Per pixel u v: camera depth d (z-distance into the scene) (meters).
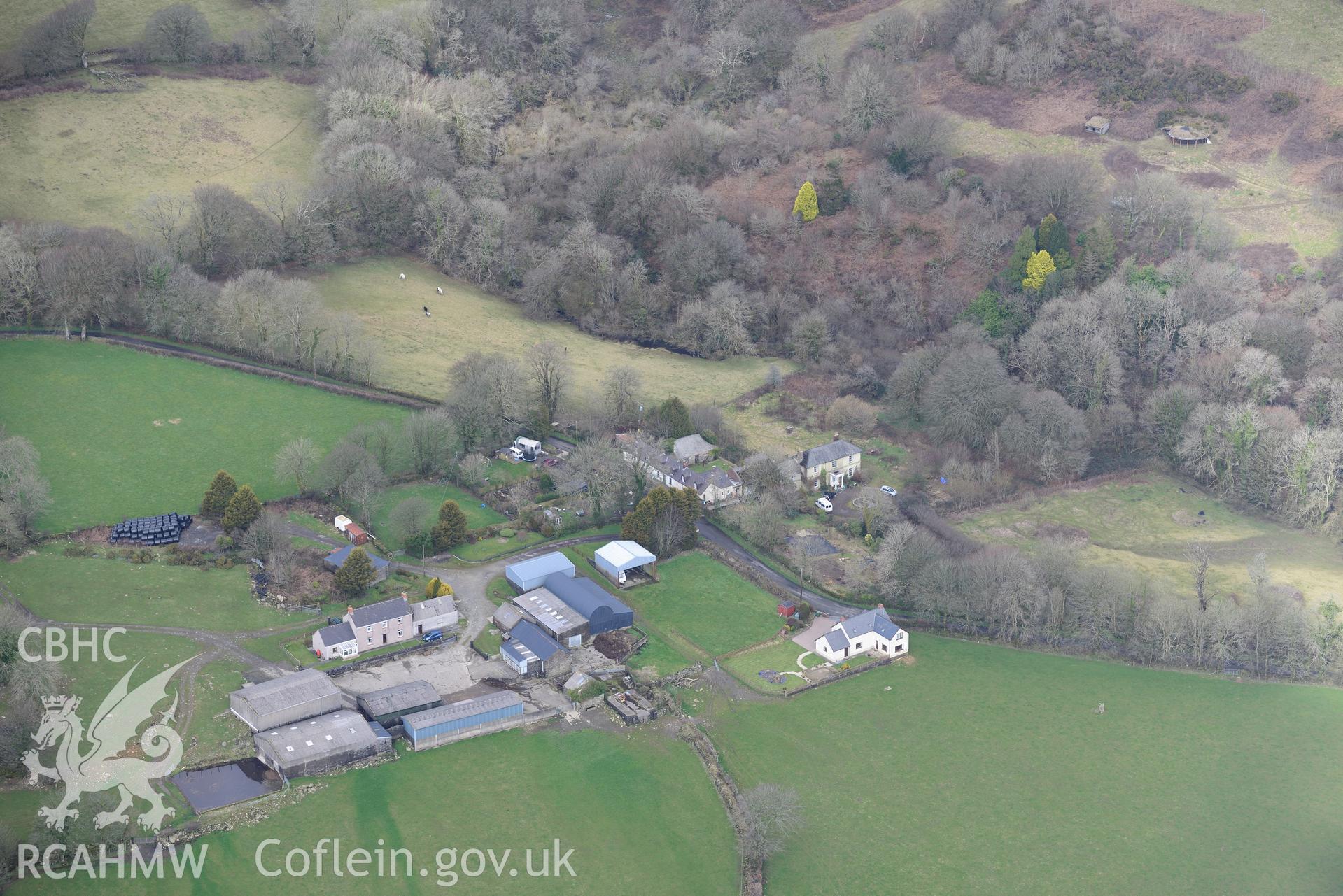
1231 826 175.75
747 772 180.75
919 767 184.00
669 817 171.62
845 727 191.25
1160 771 185.88
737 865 164.62
